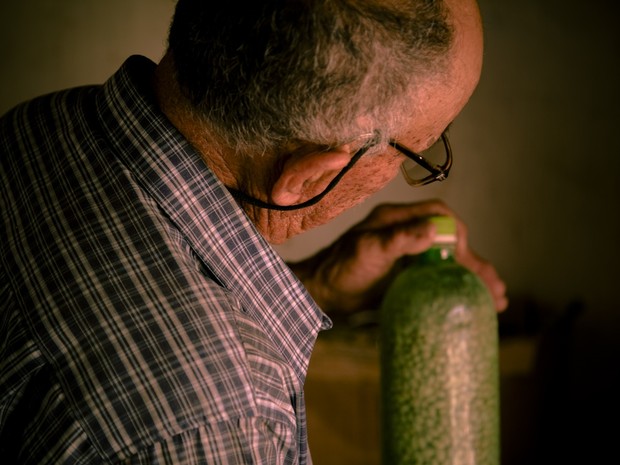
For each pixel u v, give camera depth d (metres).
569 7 1.31
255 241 0.58
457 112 0.60
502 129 1.35
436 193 1.39
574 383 1.35
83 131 0.59
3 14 1.36
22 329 0.50
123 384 0.48
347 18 0.48
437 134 0.61
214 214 0.57
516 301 1.37
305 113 0.51
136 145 0.57
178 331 0.50
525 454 1.12
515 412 1.12
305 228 0.67
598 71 1.31
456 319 0.83
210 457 0.48
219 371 0.49
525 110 1.34
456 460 0.83
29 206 0.57
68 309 0.50
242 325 0.53
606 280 1.34
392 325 0.85
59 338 0.49
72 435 0.47
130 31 1.37
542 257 1.36
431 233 0.87
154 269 0.52
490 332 0.85
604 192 1.33
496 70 1.34
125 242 0.53
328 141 0.54
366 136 0.54
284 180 0.56
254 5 0.49
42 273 0.52
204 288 0.52
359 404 1.09
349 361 1.10
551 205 1.35
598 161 1.33
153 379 0.48
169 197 0.56
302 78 0.50
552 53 1.32
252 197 0.60
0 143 0.63
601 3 1.30
